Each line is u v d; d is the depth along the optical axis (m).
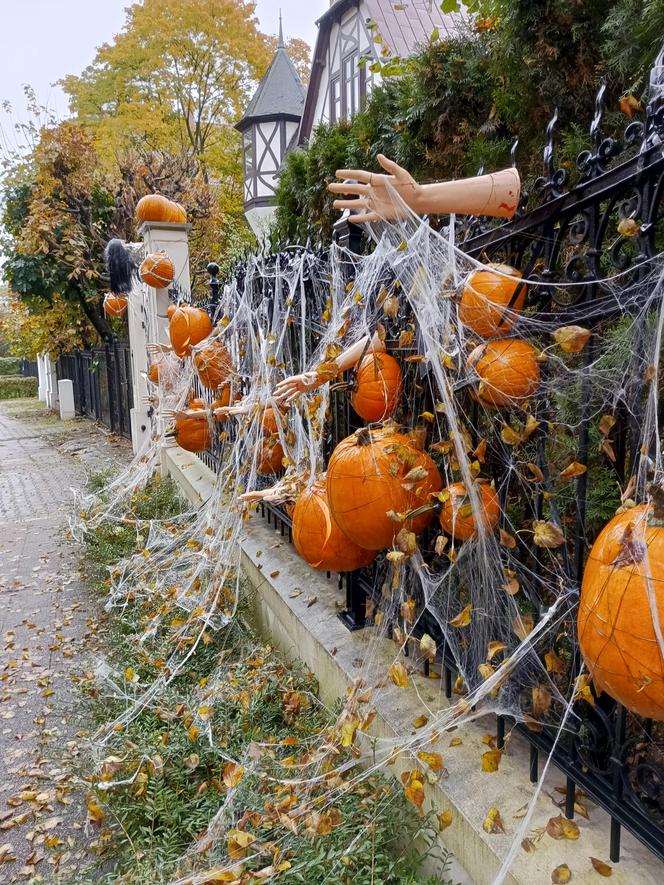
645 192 1.34
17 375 39.94
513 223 1.79
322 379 2.47
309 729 2.56
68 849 2.57
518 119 3.29
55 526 7.46
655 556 1.17
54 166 13.20
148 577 4.70
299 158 5.98
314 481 2.84
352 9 10.12
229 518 4.44
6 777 3.07
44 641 4.45
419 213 1.82
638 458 1.54
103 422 15.68
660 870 1.47
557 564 1.94
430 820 1.87
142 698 3.10
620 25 2.48
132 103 19.80
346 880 1.80
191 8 20.44
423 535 2.43
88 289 13.94
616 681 1.21
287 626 3.26
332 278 3.08
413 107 3.99
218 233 14.76
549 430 1.98
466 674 2.18
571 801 1.63
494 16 3.18
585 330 1.50
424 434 2.19
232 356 4.55
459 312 1.83
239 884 1.85
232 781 2.19
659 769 1.49
